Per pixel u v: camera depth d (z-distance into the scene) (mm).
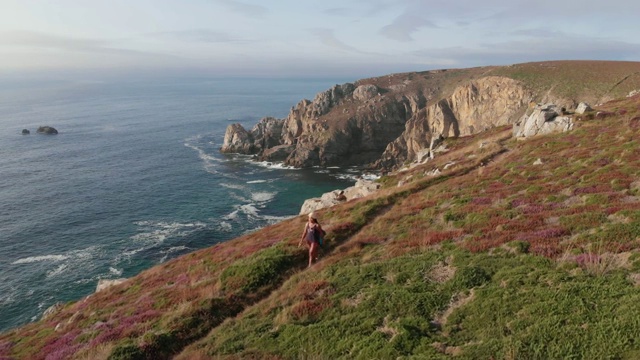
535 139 48500
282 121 177625
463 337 12406
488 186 32562
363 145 166000
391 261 19609
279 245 27234
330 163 151375
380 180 56500
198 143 179250
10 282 59688
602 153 32844
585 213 20625
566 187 27344
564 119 50031
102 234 77688
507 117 146875
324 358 12820
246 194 107625
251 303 20312
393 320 14281
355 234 28422
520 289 14141
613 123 44312
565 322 11547
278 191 111250
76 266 64812
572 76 151000
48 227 80125
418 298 15273
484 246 19391
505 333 11945
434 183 40656
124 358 15914
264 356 13742
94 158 143375
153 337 17172
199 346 16250
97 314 25281
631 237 16609
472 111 155750
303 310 16500
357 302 16406
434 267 18250
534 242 18531
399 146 155875
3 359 21516
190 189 110188
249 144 162500
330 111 180000
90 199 97938
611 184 25109
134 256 68562
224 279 22906
